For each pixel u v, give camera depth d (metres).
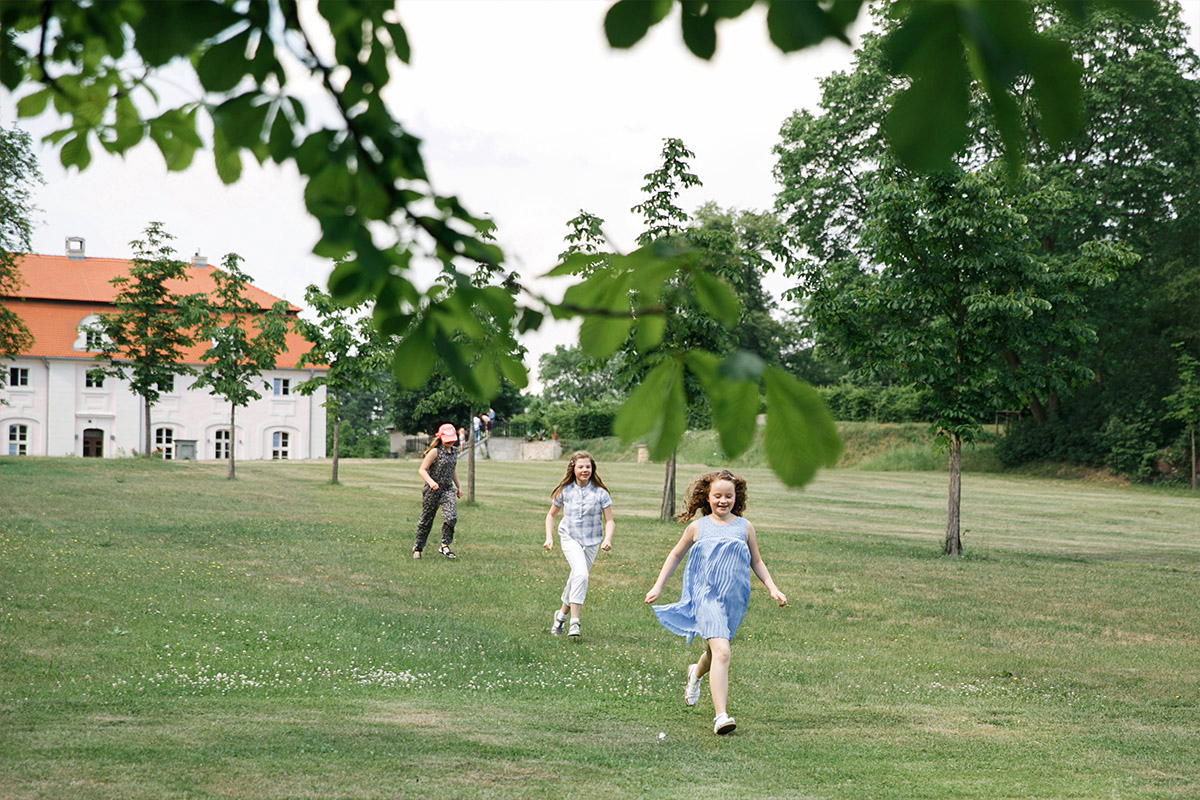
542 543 18.08
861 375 19.66
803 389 1.05
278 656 8.96
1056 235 40.00
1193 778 6.27
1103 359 47.41
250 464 42.56
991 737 7.27
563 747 6.24
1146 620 13.07
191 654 8.81
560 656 9.77
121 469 32.00
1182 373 43.00
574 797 5.05
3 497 21.36
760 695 8.45
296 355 69.06
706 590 7.20
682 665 9.61
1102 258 18.42
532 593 13.30
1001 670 10.05
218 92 1.44
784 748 6.59
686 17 1.02
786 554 18.27
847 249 41.09
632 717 7.41
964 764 6.39
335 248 1.29
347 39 1.55
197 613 10.58
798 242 19.58
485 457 66.69
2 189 36.62
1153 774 6.34
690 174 18.97
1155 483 43.94
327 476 35.28
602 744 6.41
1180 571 17.66
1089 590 15.24
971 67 0.88
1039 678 9.78
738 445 1.08
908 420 55.78
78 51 2.10
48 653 8.50
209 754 5.53
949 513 19.28
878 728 7.40
